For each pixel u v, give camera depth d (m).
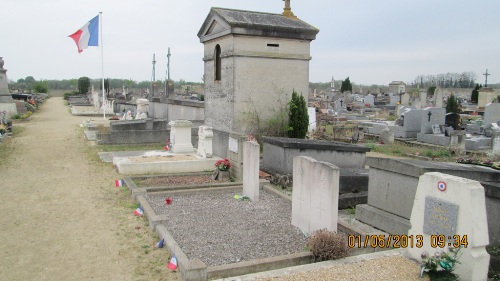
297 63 15.36
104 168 13.24
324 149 11.97
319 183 7.05
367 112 36.00
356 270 5.53
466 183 5.26
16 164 13.73
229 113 14.73
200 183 11.31
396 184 7.85
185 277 5.53
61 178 11.85
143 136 18.34
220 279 5.20
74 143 18.36
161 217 7.86
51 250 6.79
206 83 16.47
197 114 21.67
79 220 8.25
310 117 21.88
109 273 5.95
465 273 5.27
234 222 8.24
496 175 7.86
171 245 6.57
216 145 14.30
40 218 8.38
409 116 20.41
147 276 5.82
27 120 28.31
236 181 11.70
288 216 8.69
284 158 11.63
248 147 9.88
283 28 14.63
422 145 18.34
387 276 5.36
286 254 6.63
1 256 6.55
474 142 17.81
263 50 14.64
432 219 5.65
